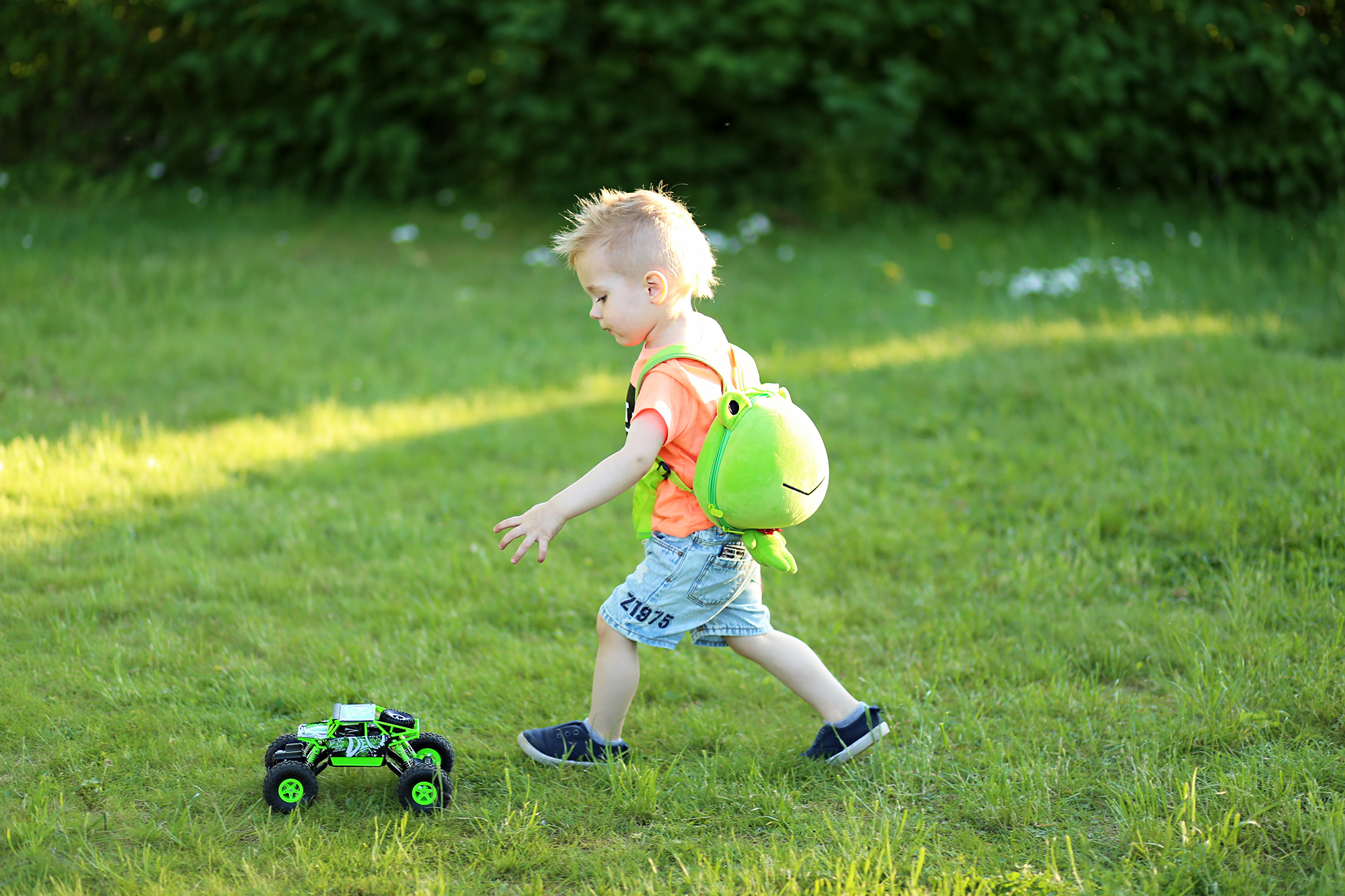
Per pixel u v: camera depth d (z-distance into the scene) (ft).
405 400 23.77
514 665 13.01
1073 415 21.84
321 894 9.00
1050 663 13.07
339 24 39.99
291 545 16.30
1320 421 19.39
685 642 13.91
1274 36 36.65
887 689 12.57
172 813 10.07
